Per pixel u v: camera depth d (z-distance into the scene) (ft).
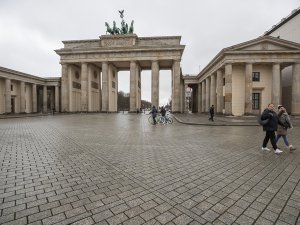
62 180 18.15
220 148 32.24
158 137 43.37
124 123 77.87
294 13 132.36
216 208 13.32
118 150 30.50
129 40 172.76
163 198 14.71
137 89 181.47
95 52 173.27
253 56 115.85
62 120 94.73
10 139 40.16
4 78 162.71
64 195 15.08
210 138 42.19
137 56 171.83
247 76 116.98
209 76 162.91
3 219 11.84
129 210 13.00
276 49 113.50
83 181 17.93
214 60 136.15
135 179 18.51
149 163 23.67
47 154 27.81
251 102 117.39
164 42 172.76
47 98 237.45
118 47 169.89
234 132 52.34
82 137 42.96
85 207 13.33
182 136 44.93
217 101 136.46
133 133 49.55
